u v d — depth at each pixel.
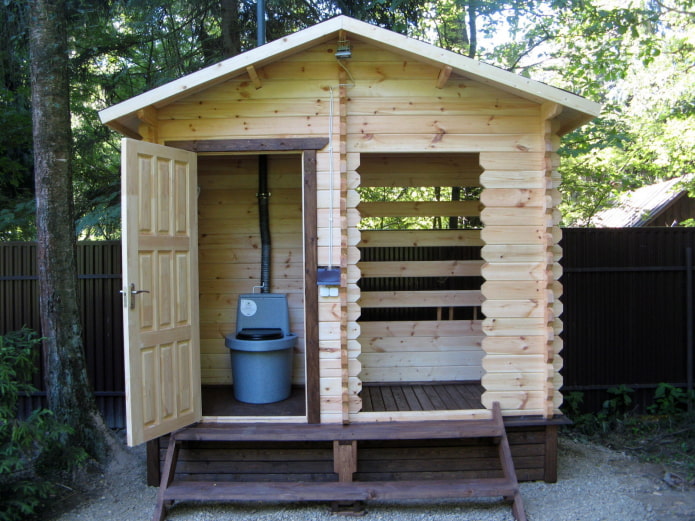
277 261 5.32
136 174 3.69
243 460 4.10
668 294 5.96
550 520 3.75
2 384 3.57
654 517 3.79
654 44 8.16
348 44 3.96
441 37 9.32
